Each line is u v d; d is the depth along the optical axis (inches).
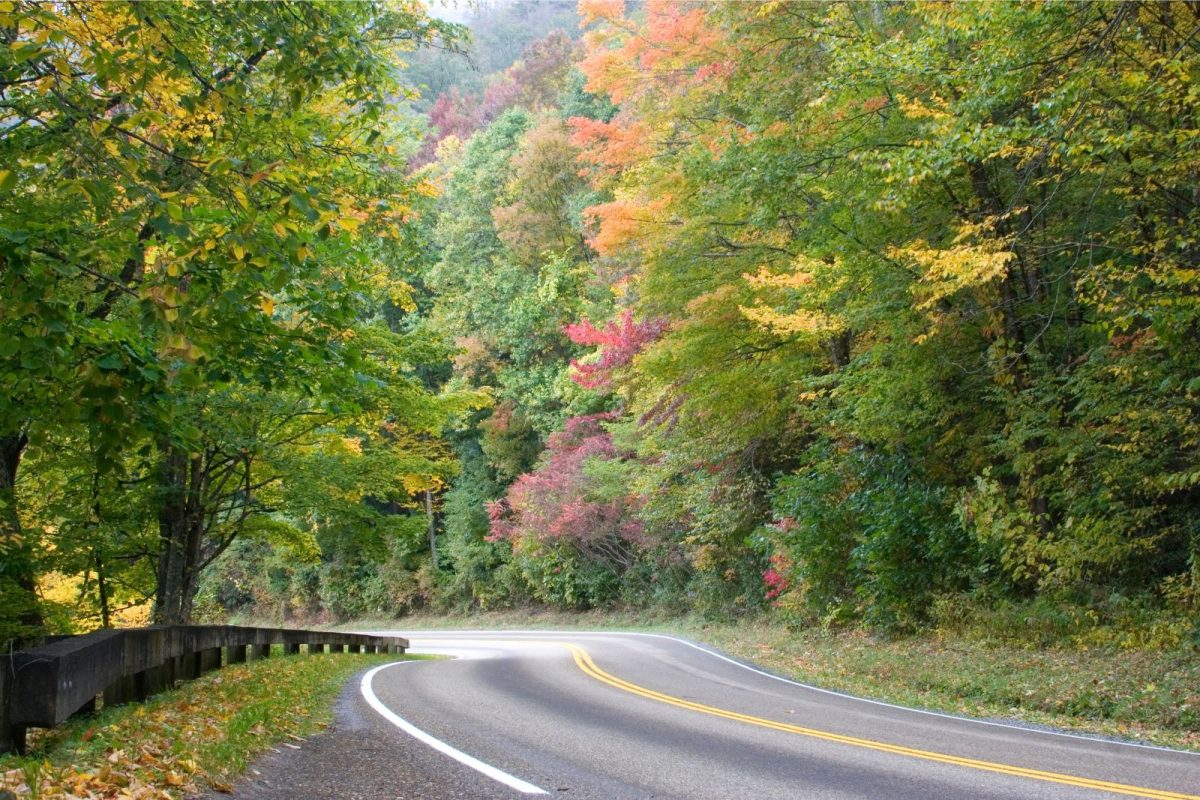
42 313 210.1
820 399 840.9
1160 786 255.3
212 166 254.4
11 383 263.7
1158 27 458.3
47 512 576.4
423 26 590.6
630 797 234.4
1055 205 630.5
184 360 215.6
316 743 304.3
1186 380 536.4
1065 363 680.4
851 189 633.0
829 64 644.1
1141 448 570.9
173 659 386.6
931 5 508.7
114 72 248.8
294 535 798.5
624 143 857.5
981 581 695.1
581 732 343.0
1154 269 479.5
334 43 340.2
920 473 762.8
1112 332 478.3
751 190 655.8
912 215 653.9
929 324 642.8
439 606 1897.1
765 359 799.1
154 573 738.2
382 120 553.9
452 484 1899.6
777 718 391.2
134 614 832.3
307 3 334.6
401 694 473.4
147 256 321.7
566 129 1831.9
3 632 449.1
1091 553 582.9
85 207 345.7
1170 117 483.2
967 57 516.7
